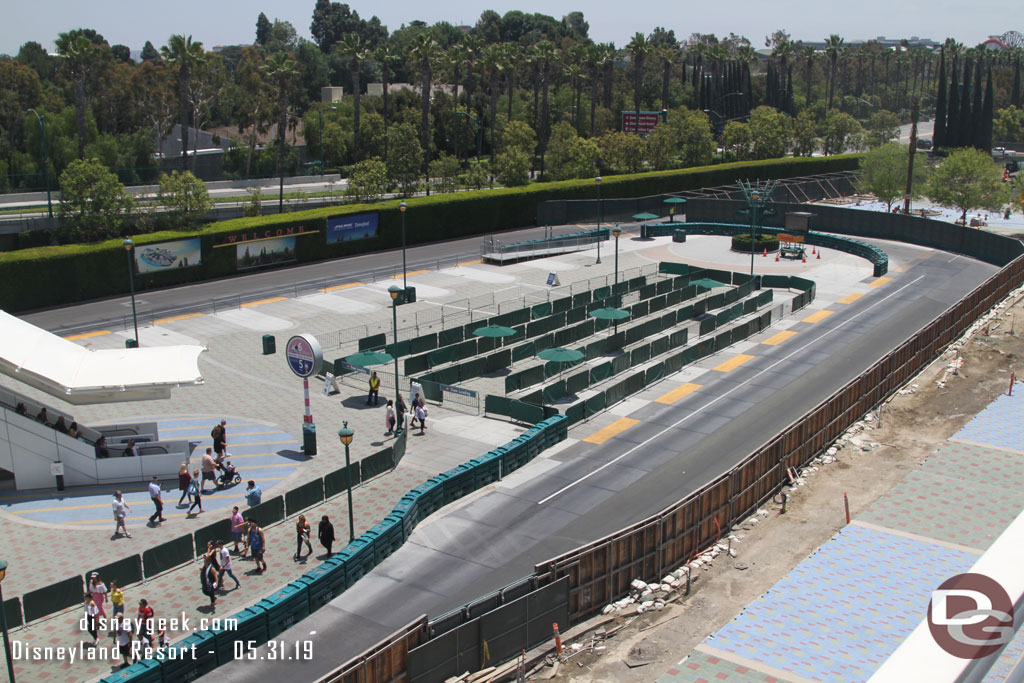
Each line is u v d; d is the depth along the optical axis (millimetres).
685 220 108000
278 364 54719
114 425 42094
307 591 28422
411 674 24562
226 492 37156
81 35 94562
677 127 132000
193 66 107125
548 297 70250
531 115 149125
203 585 28531
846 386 43812
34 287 67312
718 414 46094
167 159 134000
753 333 60938
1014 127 188750
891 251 89688
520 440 40281
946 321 57188
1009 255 80062
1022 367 54062
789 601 29219
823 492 37688
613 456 40969
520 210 103562
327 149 137375
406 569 31359
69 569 30844
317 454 41188
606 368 51656
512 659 26656
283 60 99125
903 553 32188
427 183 109438
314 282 76125
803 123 152250
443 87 173000
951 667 3508
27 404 39531
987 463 40281
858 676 25109
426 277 78250
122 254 71875
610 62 149625
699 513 32344
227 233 78250
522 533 33812
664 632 27875
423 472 39094
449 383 51031
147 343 58719
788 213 95562
